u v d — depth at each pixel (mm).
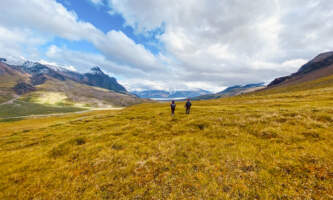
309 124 14703
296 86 140875
